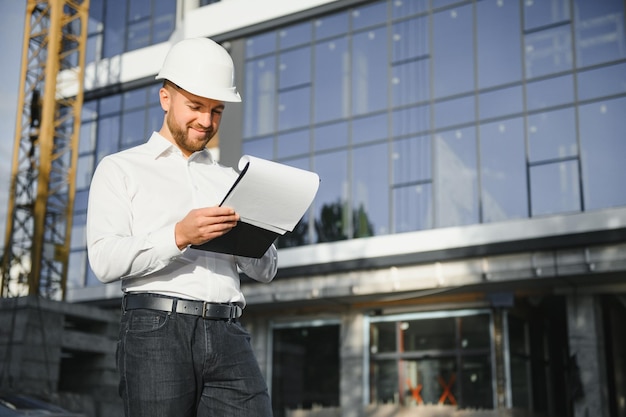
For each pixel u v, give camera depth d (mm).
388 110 19766
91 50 26031
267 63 21891
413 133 19281
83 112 25875
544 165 17531
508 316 18875
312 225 20047
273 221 2434
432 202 18625
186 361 2445
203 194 2654
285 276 19891
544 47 18109
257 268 2807
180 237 2336
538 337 20141
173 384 2420
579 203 16969
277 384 21344
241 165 2381
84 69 25953
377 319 20281
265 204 2389
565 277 17047
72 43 27453
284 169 2391
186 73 2562
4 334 20219
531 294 18641
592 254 16453
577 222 16641
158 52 24297
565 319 21000
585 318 18047
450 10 19453
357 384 20031
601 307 18250
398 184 19188
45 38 28188
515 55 18406
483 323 18906
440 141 18875
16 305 20375
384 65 20078
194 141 2635
